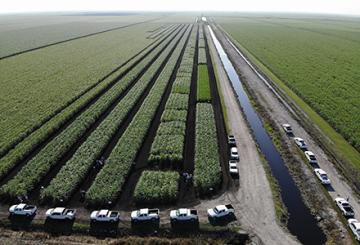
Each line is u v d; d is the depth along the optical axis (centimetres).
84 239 3728
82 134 6241
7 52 14088
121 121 6688
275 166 5262
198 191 4506
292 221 4038
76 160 5247
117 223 3944
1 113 7175
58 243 3666
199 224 3922
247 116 7262
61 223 3950
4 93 8538
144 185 4553
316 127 6594
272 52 14262
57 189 4519
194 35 19575
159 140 5812
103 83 9200
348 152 5616
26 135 6203
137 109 7462
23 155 5478
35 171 4981
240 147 5697
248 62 12506
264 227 3894
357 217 4038
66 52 14225
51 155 5428
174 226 3888
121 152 5434
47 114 7062
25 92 8594
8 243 3666
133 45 15962
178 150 5456
